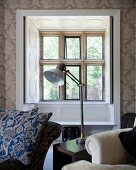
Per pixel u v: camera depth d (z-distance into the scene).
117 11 3.57
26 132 1.78
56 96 4.85
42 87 4.87
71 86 4.82
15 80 3.61
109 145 1.71
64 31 4.83
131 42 3.59
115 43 3.58
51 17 3.98
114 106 3.61
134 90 3.59
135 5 3.58
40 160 1.87
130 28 3.58
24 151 1.70
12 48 3.60
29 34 3.99
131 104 3.59
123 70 3.60
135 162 1.71
